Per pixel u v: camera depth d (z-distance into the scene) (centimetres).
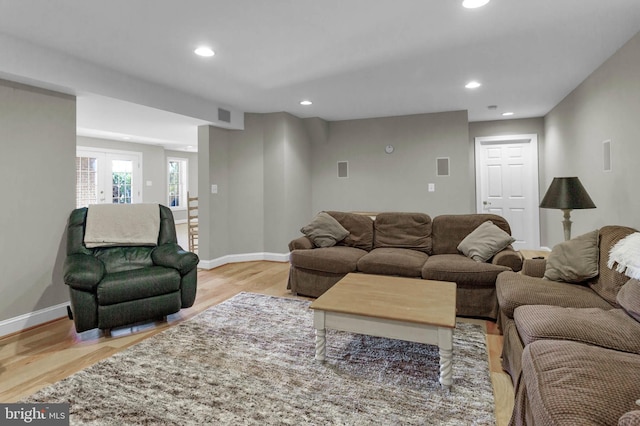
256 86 393
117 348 257
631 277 191
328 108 505
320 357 231
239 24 246
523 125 568
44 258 309
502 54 304
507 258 305
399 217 402
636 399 114
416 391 199
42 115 305
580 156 390
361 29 255
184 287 308
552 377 131
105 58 307
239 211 538
